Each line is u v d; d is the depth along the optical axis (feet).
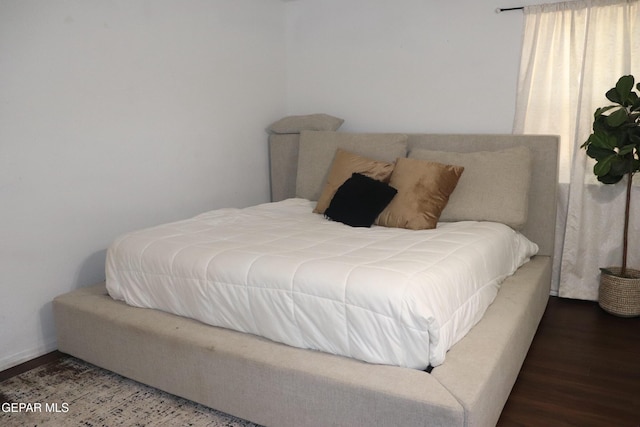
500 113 11.68
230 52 12.62
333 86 13.98
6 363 8.46
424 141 11.94
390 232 9.02
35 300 8.82
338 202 10.09
